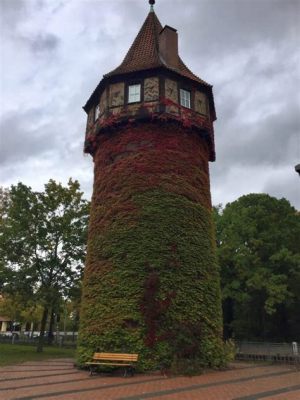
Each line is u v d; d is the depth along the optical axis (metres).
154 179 20.22
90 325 18.62
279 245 32.38
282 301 31.20
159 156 20.66
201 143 22.75
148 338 17.17
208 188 22.55
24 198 30.30
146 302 17.77
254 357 23.75
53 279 30.36
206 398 10.89
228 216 36.00
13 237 29.48
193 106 22.39
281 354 23.03
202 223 20.77
